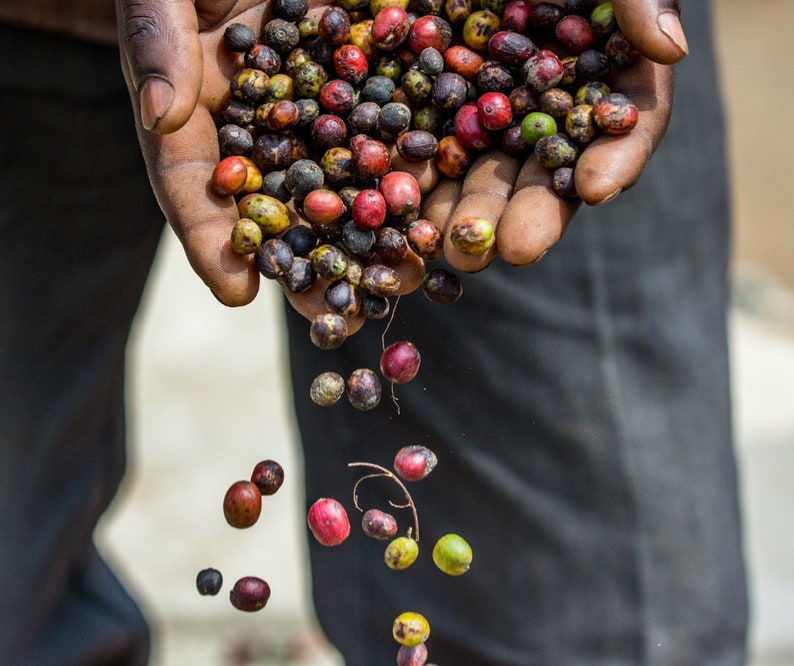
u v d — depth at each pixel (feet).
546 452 2.74
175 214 2.32
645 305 2.75
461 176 2.40
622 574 2.77
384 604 2.82
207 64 2.44
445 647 2.82
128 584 3.42
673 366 2.78
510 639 2.79
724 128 2.92
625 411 2.75
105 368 2.97
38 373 2.88
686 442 2.80
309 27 2.48
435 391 2.72
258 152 2.39
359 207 2.28
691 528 2.79
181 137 2.34
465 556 2.26
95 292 2.90
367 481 2.79
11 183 2.77
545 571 2.76
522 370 2.71
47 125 2.76
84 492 2.99
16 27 2.70
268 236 2.31
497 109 2.33
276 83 2.43
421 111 2.44
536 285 2.70
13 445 2.86
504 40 2.39
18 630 2.89
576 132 2.29
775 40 11.69
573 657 2.79
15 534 2.87
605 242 2.72
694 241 2.83
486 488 2.74
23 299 2.82
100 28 2.72
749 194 9.41
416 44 2.45
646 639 2.77
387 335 2.70
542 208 2.27
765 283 7.08
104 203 2.85
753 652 3.50
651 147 2.32
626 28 2.31
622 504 2.75
